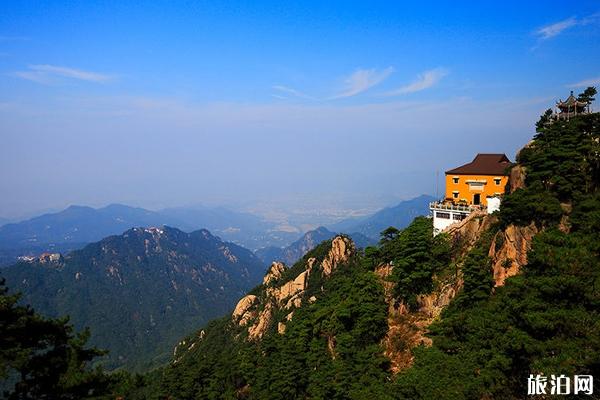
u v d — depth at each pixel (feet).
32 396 96.43
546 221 157.38
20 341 97.91
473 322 136.26
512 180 196.54
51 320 106.63
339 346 207.00
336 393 187.62
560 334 102.37
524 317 107.24
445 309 179.73
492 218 198.29
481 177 248.73
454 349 140.87
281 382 214.69
